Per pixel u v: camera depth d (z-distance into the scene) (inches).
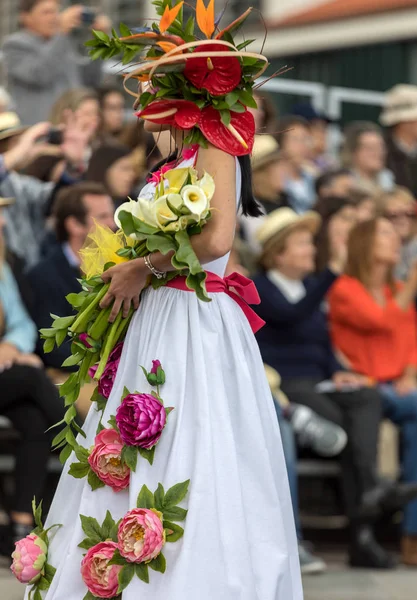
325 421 398.6
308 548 396.5
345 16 893.2
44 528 228.1
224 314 221.5
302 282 419.2
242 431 216.7
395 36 870.4
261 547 214.5
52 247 396.5
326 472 404.8
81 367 227.8
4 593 316.2
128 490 217.2
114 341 221.9
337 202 453.1
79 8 511.8
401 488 393.1
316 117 589.6
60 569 218.8
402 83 869.2
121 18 869.8
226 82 212.7
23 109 495.2
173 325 217.0
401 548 426.0
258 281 409.1
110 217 383.6
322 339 421.7
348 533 422.3
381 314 429.4
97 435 217.9
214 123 213.9
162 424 210.5
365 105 636.1
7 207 410.6
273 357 409.7
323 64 904.9
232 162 215.3
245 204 229.0
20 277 375.2
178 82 214.5
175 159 227.8
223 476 210.5
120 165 420.2
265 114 507.8
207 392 212.7
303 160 525.3
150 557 206.7
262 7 997.2
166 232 209.9
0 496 379.6
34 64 494.3
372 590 354.3
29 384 350.3
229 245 211.3
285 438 380.8
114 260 228.4
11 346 361.7
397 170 581.0
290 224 408.5
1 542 346.9
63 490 228.2
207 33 217.2
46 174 420.8
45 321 374.6
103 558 211.2
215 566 205.3
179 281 219.1
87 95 442.0
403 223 498.0
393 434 426.3
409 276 444.1
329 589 354.0
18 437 377.7
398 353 434.3
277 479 226.1
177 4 215.2
